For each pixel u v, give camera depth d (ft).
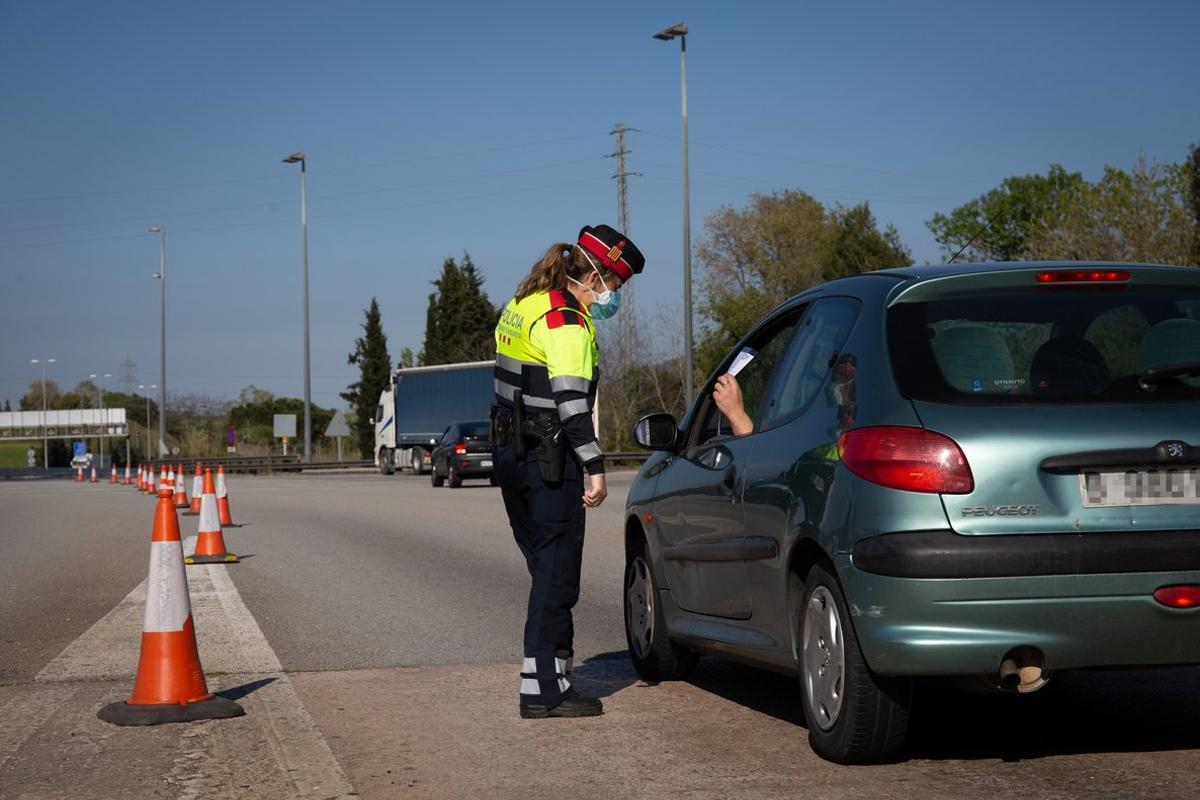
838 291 18.66
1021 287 16.76
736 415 19.86
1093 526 15.14
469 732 19.11
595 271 20.20
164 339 223.71
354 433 326.03
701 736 18.53
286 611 32.60
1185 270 16.98
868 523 15.44
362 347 322.75
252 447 287.89
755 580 18.35
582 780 16.25
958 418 15.42
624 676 23.75
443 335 298.35
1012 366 15.94
